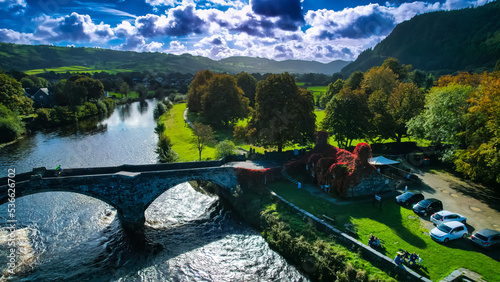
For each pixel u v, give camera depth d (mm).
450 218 34688
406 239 32500
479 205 40219
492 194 43812
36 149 81188
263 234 39469
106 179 39500
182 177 44344
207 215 46344
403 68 124625
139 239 39844
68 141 90812
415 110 65812
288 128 57938
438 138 55906
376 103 68562
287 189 46938
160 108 135625
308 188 47438
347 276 28422
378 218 37312
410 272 26578
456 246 31156
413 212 38875
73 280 31922
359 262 29812
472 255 29562
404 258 28516
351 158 44312
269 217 40562
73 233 41000
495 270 27188
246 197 46812
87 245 38312
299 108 59156
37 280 31750
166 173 42844
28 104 118312
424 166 57312
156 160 70875
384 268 28609
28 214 46000
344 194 42719
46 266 34125
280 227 38156
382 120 64750
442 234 31734
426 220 36750
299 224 37594
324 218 37250
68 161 70125
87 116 133000
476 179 48375
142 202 41781
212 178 46719
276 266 34000
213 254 36500
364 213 38625
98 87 153375
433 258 29078
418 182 47125
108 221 44438
